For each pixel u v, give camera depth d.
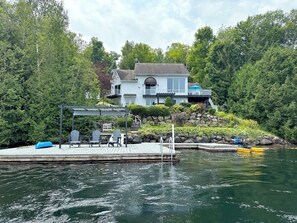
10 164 12.23
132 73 39.12
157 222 5.38
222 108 40.41
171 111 29.09
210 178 9.49
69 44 25.44
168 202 6.71
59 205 6.41
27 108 20.31
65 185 8.34
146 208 6.24
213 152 18.11
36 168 11.30
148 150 14.27
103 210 6.09
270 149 21.25
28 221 5.35
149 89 36.41
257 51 45.47
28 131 19.95
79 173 10.26
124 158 12.80
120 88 37.50
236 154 17.02
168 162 12.97
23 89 20.31
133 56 63.41
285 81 31.27
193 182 8.87
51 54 22.09
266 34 47.47
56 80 21.27
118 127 25.33
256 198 7.06
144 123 27.59
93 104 24.27
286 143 26.45
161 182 8.83
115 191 7.70
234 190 7.86
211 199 6.97
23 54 20.56
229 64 44.84
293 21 48.31
